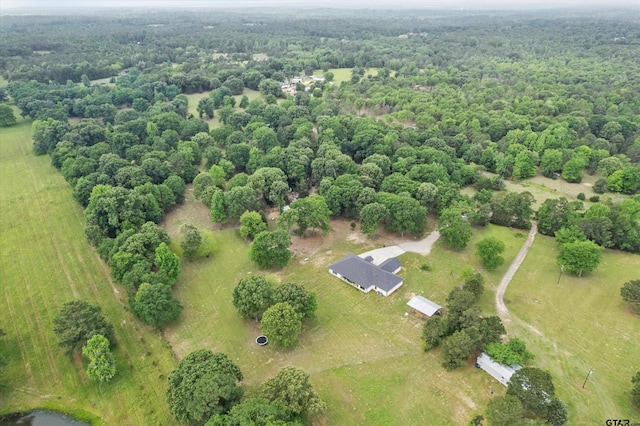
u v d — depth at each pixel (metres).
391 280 90.62
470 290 82.94
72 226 118.19
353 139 161.38
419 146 158.12
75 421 64.25
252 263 101.88
